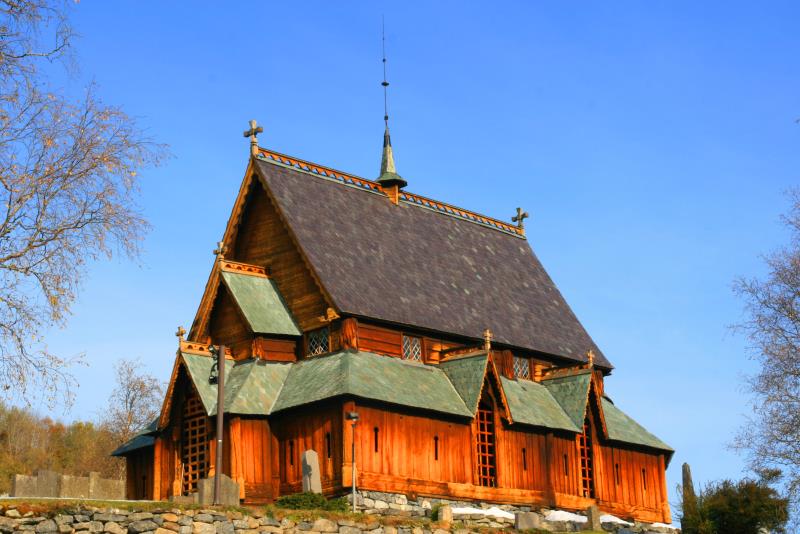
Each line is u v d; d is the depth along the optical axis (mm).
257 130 64938
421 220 71875
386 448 55625
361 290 61281
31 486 52312
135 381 103500
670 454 72375
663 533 61500
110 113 37594
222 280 61500
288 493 56188
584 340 74688
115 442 102438
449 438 58938
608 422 70062
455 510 51438
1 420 119562
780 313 59000
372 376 57250
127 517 37844
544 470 63688
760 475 57719
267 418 57250
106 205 37188
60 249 36438
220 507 40312
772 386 57594
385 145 72875
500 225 79000
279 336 60406
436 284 67250
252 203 64438
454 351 63594
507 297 72062
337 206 66188
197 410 58156
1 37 35219
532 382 68812
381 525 44031
